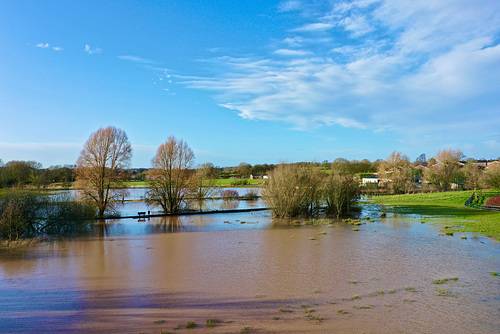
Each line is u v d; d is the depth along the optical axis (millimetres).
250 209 57531
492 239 28594
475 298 14945
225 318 13047
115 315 13461
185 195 56375
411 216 45906
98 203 45969
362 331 11758
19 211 31047
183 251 25703
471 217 42469
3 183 75875
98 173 45844
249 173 168875
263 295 15656
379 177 108875
